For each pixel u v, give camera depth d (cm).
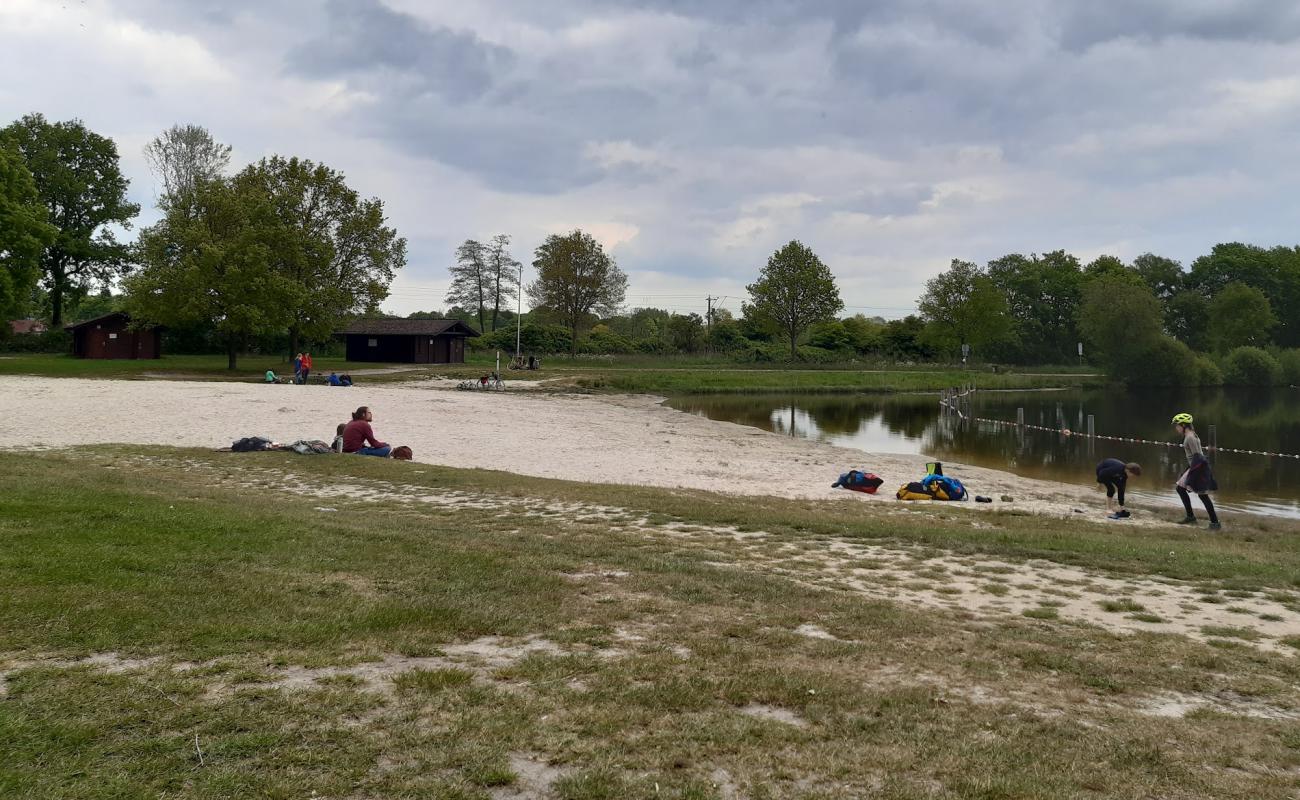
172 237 5662
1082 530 1338
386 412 3116
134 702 457
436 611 671
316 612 647
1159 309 7688
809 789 395
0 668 498
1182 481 1496
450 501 1408
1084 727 492
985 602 837
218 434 2381
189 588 689
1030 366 9869
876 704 512
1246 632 742
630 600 748
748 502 1533
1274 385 7694
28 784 365
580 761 415
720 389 6431
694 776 404
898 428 3988
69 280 6781
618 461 2236
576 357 8450
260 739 419
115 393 3341
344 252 6072
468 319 12119
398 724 448
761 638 649
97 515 977
